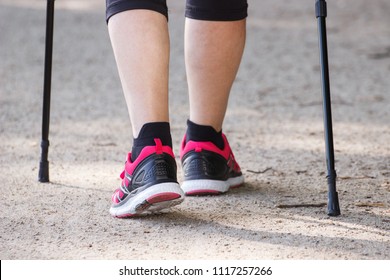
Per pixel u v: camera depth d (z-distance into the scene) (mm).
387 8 17953
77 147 6453
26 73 10914
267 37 14352
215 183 4777
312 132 7152
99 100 9023
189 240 3895
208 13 4582
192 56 4688
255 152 6258
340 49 12992
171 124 7609
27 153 6184
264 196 4797
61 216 4348
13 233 4047
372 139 6770
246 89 9727
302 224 4148
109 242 3885
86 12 18359
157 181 4070
